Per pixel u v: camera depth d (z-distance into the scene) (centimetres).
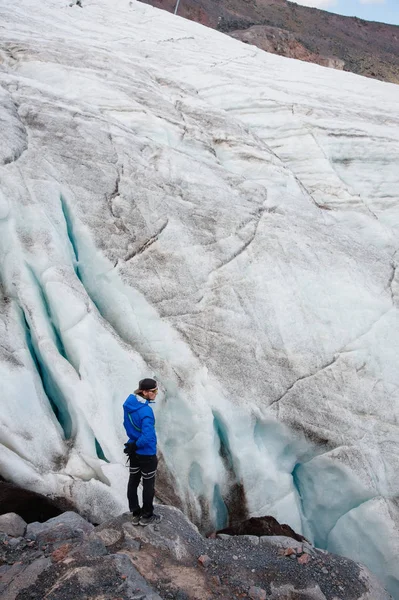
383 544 788
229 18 8606
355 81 2119
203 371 820
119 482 696
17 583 490
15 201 855
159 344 845
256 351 878
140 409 549
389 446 862
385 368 945
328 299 974
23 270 812
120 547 544
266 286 949
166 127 1262
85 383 754
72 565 502
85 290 852
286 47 7481
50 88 1236
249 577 554
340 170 1555
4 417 687
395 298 1015
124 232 930
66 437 761
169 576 517
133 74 1466
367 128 1619
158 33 2144
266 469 809
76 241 909
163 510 626
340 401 880
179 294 894
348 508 842
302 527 838
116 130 1135
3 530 575
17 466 659
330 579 576
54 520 614
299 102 1673
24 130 1019
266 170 1317
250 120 1597
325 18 11375
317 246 1044
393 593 791
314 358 909
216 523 784
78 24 1983
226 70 1850
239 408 802
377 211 1526
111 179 997
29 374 741
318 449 838
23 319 812
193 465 790
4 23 1616
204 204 1038
